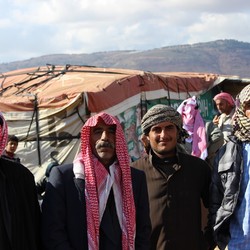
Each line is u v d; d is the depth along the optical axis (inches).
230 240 116.0
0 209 99.4
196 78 425.4
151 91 348.2
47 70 370.9
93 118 107.7
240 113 116.3
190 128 197.3
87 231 103.8
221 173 117.3
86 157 107.0
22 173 105.0
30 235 102.5
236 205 115.1
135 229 108.3
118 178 108.5
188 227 122.5
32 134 296.7
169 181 123.7
